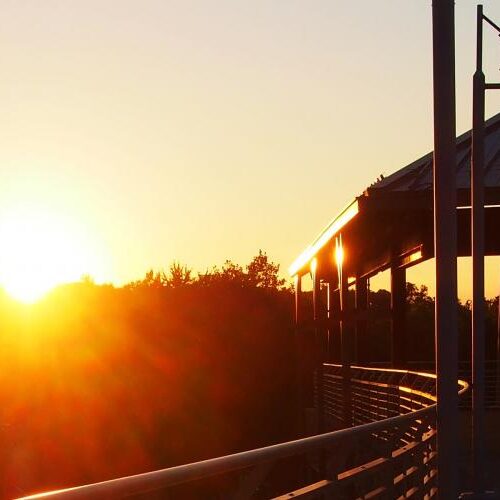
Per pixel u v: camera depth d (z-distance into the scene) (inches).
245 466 207.5
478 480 483.8
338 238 1047.0
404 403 844.0
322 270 1446.9
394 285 1195.9
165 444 1249.4
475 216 501.4
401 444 515.2
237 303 1695.4
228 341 1499.8
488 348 1958.7
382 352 2372.0
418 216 941.2
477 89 503.2
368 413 1027.3
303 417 1354.6
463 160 887.1
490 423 964.6
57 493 141.2
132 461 1122.7
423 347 2406.5
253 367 1456.7
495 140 906.7
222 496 207.3
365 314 1108.5
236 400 1417.3
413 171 895.1
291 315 1723.7
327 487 275.9
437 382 397.7
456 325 398.0
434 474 459.5
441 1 399.9
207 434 1339.8
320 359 1227.9
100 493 151.2
